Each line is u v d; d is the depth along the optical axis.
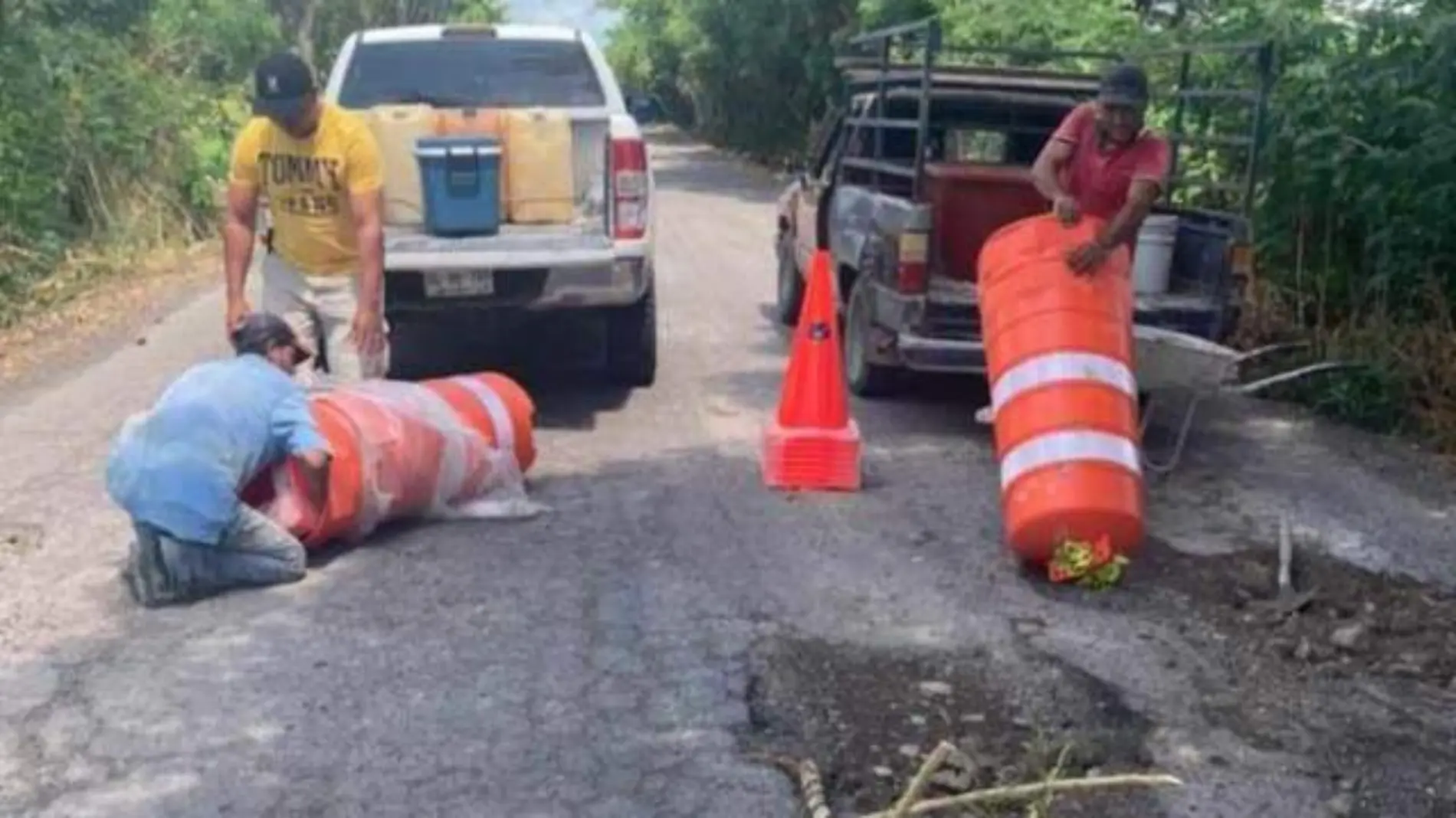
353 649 5.29
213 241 17.25
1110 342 6.37
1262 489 7.58
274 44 24.67
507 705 4.87
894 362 8.84
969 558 6.34
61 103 14.86
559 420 8.64
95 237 15.16
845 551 6.38
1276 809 4.34
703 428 8.45
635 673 5.11
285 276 6.96
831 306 7.27
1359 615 5.86
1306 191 10.02
